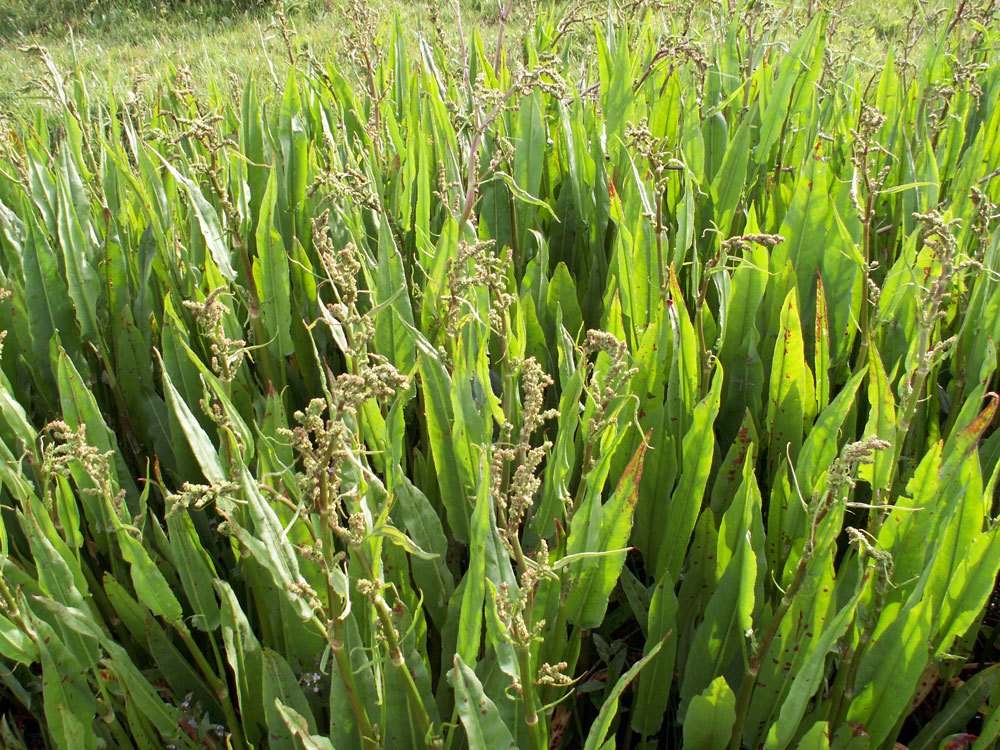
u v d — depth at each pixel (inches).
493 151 108.6
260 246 78.6
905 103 130.7
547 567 49.6
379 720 55.2
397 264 74.8
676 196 103.8
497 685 57.0
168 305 76.4
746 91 129.9
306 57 137.0
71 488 71.1
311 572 60.4
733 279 81.0
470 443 64.6
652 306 84.4
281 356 84.5
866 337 81.3
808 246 86.5
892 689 57.2
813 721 62.6
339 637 50.1
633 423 72.3
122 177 101.4
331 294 94.7
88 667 61.4
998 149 113.9
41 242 84.2
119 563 72.7
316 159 107.2
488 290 76.0
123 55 317.4
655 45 135.6
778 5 147.3
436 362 65.7
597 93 131.2
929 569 54.1
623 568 70.5
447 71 145.3
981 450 78.2
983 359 78.9
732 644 61.7
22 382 90.3
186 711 67.4
